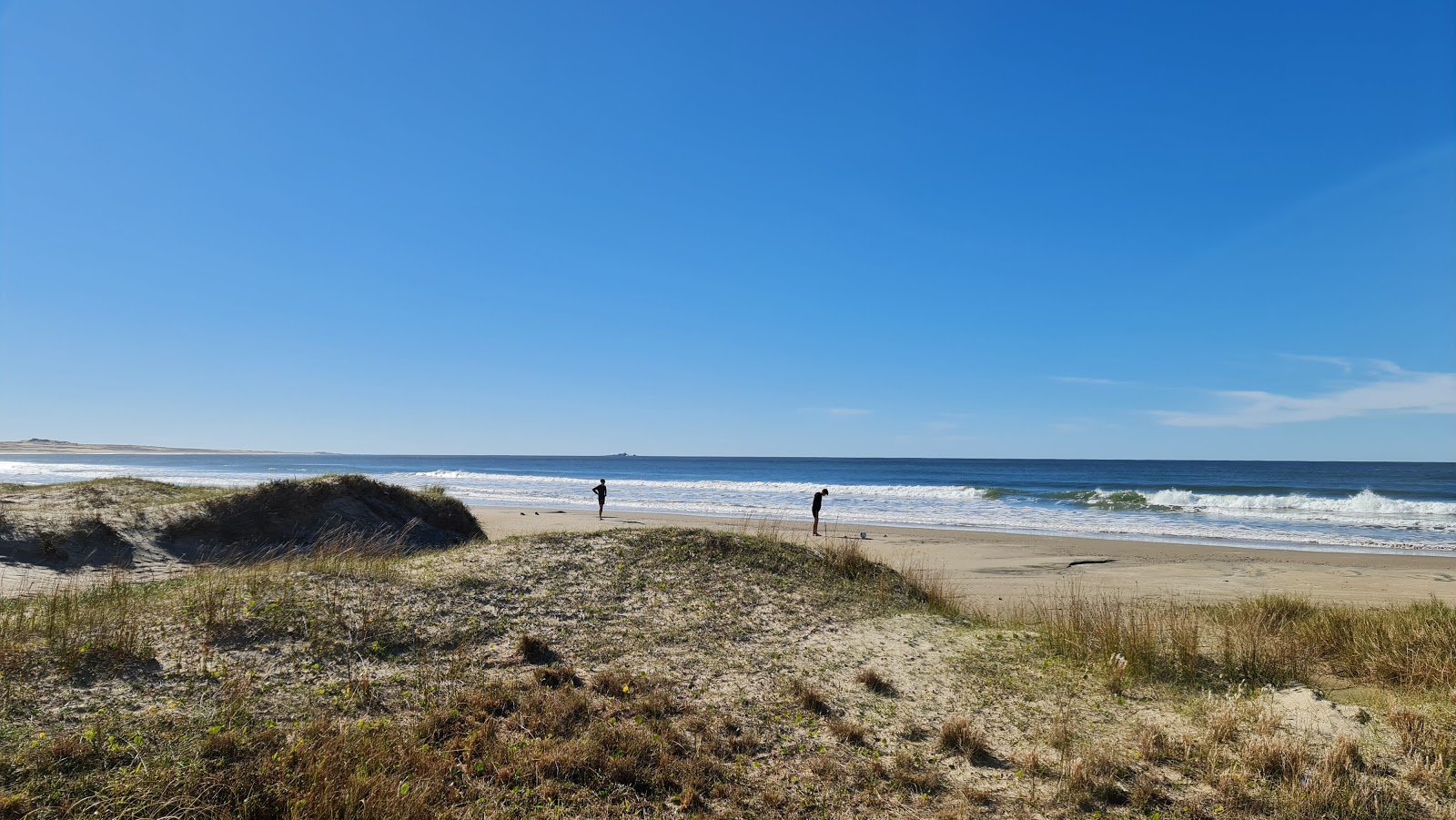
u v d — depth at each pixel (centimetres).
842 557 1255
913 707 676
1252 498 3797
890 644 872
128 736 489
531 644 745
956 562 1842
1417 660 750
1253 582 1572
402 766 498
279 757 477
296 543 1556
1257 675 758
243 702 566
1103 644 827
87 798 414
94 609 746
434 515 1992
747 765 550
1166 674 764
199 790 432
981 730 624
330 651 693
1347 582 1574
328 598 816
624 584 1005
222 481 5575
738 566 1135
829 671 763
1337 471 9788
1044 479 7831
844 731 606
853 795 512
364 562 1038
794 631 905
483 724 582
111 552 1371
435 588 900
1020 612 1131
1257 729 597
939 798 511
